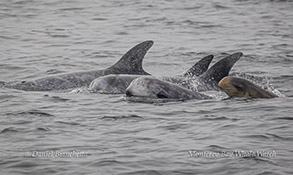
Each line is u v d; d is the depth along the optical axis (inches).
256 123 1854.1
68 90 2443.4
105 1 5290.4
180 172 1483.8
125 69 2603.3
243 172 1476.4
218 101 2149.4
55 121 1914.4
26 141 1718.8
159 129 1819.6
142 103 2140.7
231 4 5064.0
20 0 5236.2
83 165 1534.2
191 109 2041.1
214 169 1498.5
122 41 3727.9
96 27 4188.0
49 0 5270.7
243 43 3599.9
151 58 3216.0
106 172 1491.1
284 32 3954.2
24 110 2055.9
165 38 3796.8
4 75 2800.2
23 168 1521.9
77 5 5078.7
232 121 1883.6
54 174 1482.5
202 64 2544.3
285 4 5032.0
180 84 2431.1
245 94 2172.7
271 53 3282.5
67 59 3181.6
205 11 4771.2
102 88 2364.7
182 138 1732.3
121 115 1974.7
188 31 4015.8
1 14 4635.8
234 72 2780.5
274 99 2153.1
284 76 2684.5
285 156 1572.3
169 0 5310.0
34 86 2472.9
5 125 1873.8
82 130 1818.4
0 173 1493.6
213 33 3944.4
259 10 4788.4
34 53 3331.7
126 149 1643.7
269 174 1456.7
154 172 1486.2
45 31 4033.0
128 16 4591.5
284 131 1775.3
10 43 3631.9
